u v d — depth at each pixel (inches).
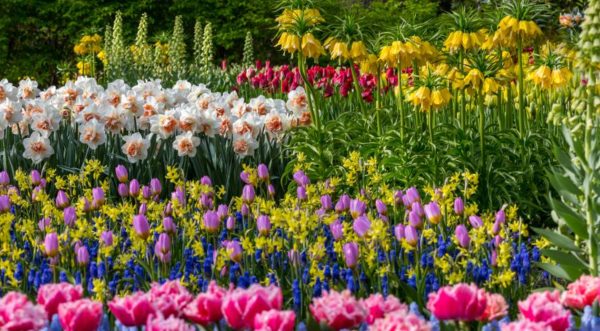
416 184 284.0
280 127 318.3
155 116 303.1
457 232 165.5
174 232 184.9
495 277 158.9
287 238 191.6
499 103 309.7
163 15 817.5
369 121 323.3
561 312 108.2
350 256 154.6
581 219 168.9
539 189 291.0
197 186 221.1
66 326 105.3
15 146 310.0
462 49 311.1
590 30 166.4
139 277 166.9
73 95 350.3
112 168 307.4
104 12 776.9
